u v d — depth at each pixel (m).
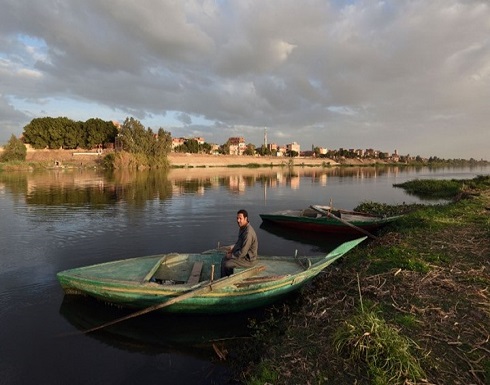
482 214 14.79
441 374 4.16
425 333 5.01
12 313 7.00
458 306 5.82
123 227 15.05
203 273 7.87
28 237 13.06
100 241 12.66
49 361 5.51
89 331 6.36
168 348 5.94
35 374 5.19
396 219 14.86
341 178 53.12
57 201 22.41
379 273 7.84
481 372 4.16
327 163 129.25
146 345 6.02
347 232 14.32
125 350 5.87
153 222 16.23
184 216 17.88
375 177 57.56
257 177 51.31
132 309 6.93
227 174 57.47
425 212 15.97
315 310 6.33
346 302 6.40
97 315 6.97
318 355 4.73
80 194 26.17
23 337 6.18
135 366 5.43
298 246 12.94
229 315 6.93
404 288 6.66
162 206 21.03
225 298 6.54
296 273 7.26
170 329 6.52
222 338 6.26
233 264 7.25
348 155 159.75
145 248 11.95
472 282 6.85
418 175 69.00
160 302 6.50
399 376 4.03
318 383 4.16
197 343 6.09
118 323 6.67
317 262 7.88
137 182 37.72
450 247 9.55
